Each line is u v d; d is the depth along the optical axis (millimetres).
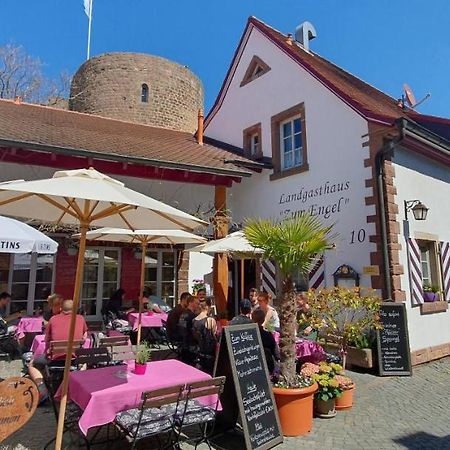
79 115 14742
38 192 3186
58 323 5594
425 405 5773
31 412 3297
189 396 3879
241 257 10227
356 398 6094
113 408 3824
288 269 4871
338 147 9617
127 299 11586
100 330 10656
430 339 8805
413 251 8734
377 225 8461
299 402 4688
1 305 8414
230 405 4711
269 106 12078
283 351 4977
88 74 27984
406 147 9172
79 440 4418
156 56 28500
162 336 9773
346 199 9242
